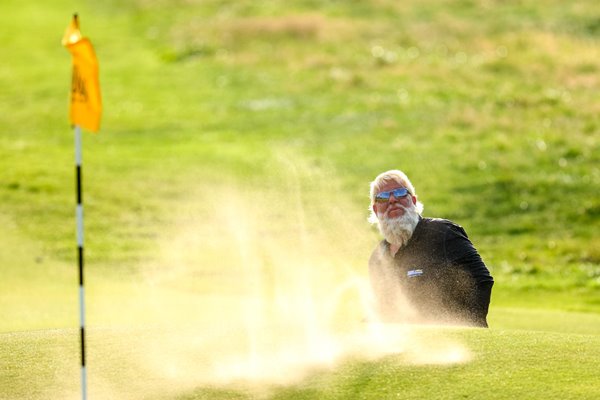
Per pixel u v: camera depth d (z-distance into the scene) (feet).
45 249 214.48
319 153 296.92
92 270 198.90
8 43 455.63
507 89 352.08
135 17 495.00
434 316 87.71
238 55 420.77
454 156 288.51
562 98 338.54
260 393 65.05
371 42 427.33
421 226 88.94
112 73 402.72
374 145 303.27
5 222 233.96
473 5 475.72
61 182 267.39
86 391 65.62
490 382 65.00
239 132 322.75
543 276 210.38
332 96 359.66
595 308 183.42
